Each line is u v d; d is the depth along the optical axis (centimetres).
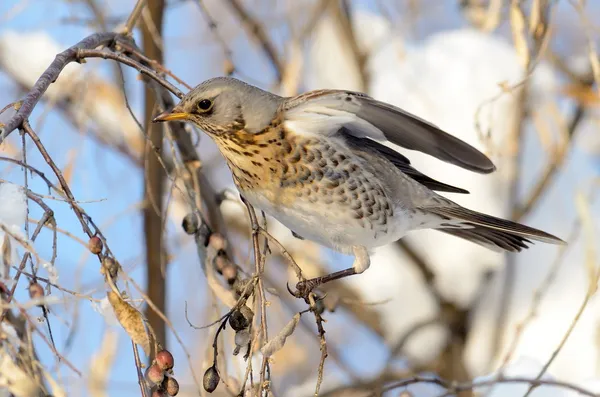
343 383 1207
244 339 673
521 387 874
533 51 918
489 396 880
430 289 1277
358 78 1312
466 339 1261
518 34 877
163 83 747
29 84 1198
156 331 952
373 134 889
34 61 1196
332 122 859
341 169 876
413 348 1266
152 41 968
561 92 1231
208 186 882
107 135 1240
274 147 860
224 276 793
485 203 1236
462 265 1283
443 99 1259
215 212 883
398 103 1270
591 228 802
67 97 1177
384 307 1288
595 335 1164
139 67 730
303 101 845
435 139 857
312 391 1191
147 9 921
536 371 893
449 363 1228
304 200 878
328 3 1179
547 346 1188
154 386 615
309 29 1156
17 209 546
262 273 680
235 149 862
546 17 963
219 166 1284
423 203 949
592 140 1388
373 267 1319
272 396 642
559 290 1234
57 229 563
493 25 1061
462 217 955
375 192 899
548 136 1223
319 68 1332
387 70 1324
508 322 1232
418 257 1285
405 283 1312
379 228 912
